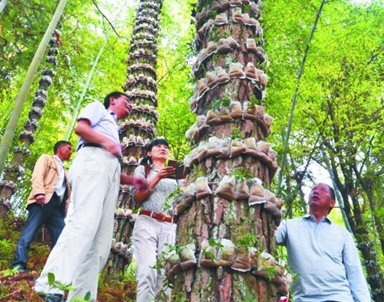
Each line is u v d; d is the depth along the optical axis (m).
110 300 3.67
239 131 2.08
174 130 8.39
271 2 7.05
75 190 2.34
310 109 7.18
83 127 2.43
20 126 8.47
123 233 4.45
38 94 5.97
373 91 7.05
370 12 8.29
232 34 2.43
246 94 2.23
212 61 2.37
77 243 2.15
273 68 6.76
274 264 1.78
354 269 2.59
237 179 1.94
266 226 1.92
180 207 2.00
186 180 2.13
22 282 2.84
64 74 8.12
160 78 9.66
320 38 7.62
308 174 7.67
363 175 7.57
